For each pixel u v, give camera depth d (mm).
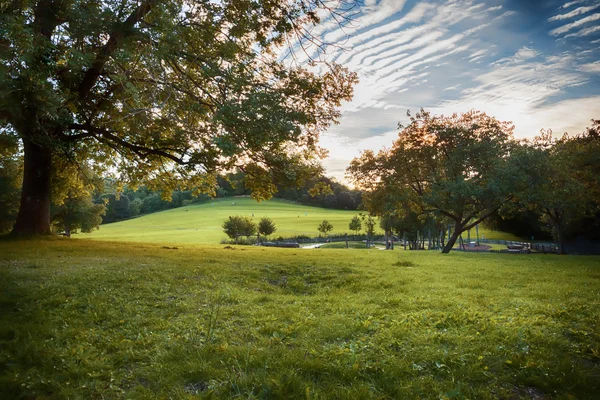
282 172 21203
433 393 4547
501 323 7301
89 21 13961
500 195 31625
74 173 29562
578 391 4605
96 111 20141
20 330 6953
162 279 12195
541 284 12695
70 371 5328
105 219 143750
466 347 5922
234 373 5031
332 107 19984
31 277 11727
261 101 16234
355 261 19672
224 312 8523
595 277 14906
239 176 22812
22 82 11922
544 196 30859
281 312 8594
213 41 17344
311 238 80625
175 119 18047
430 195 35219
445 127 36156
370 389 4629
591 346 5891
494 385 4762
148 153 21812
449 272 16156
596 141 42812
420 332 6777
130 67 15344
